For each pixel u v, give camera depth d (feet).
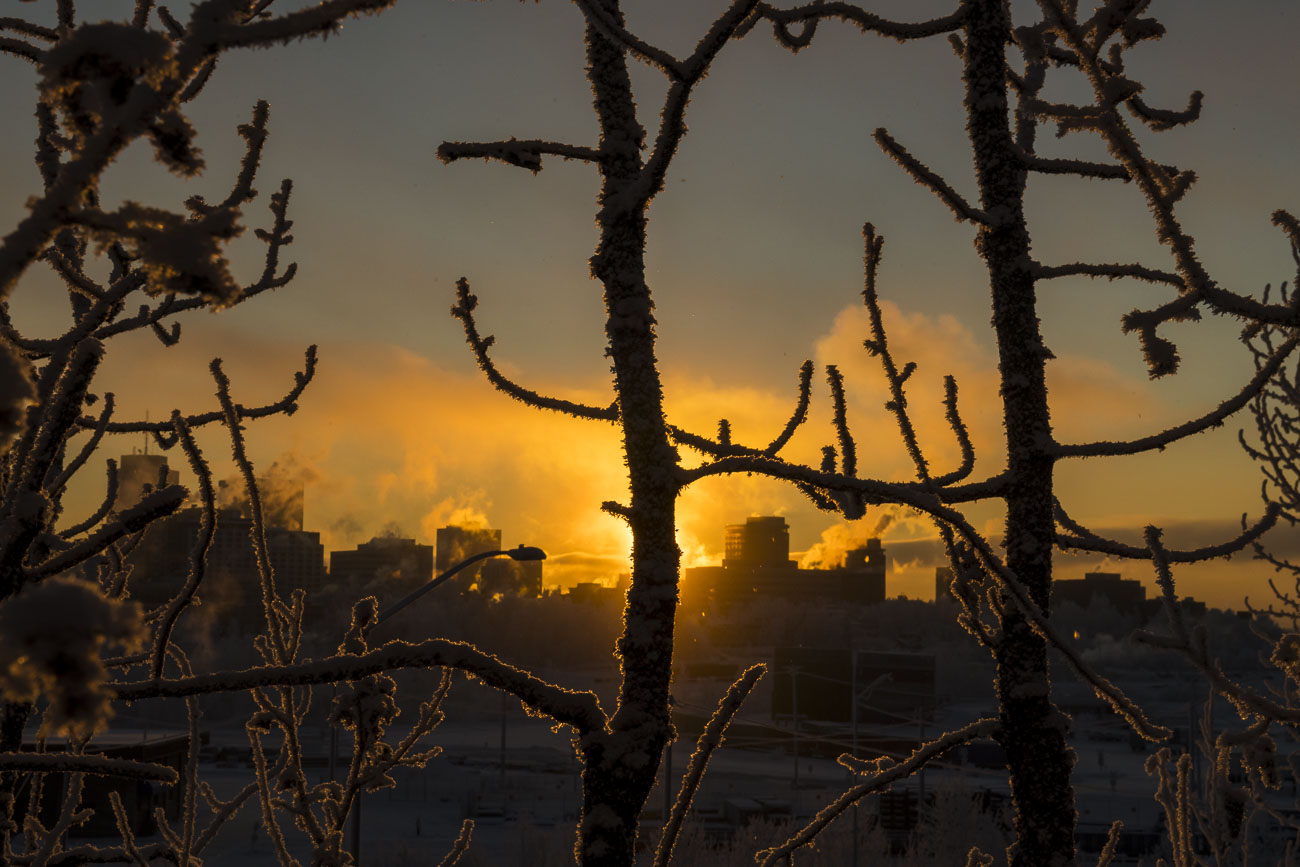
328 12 3.98
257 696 12.94
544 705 10.53
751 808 167.84
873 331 16.15
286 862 12.71
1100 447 14.85
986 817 120.16
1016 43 16.53
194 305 11.14
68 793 11.68
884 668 327.67
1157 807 189.88
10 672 3.10
